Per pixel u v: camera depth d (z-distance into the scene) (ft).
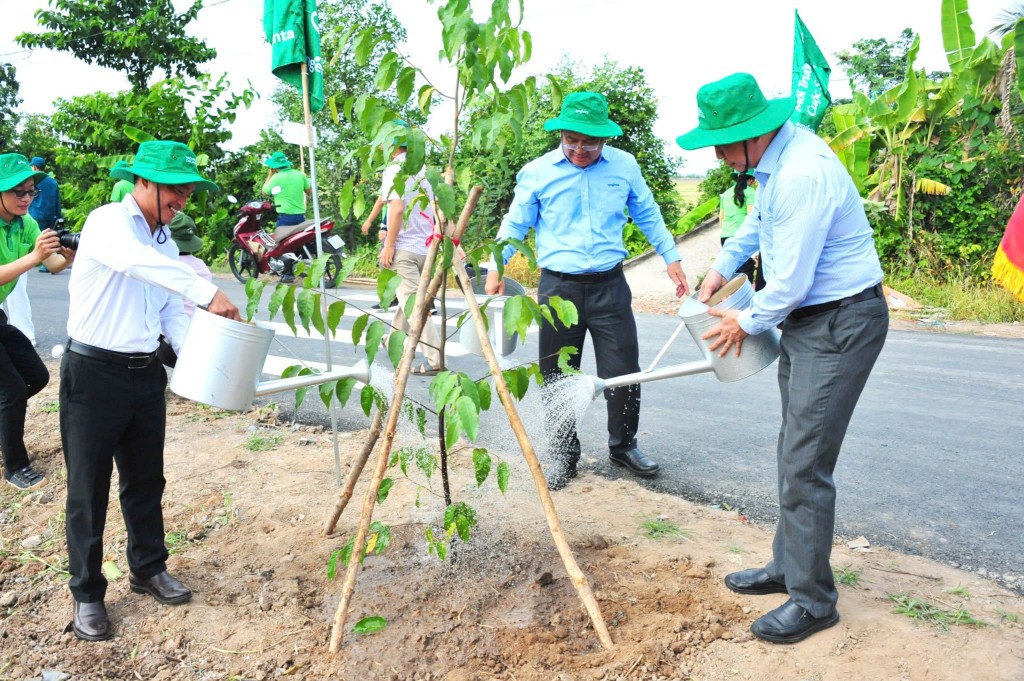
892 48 59.72
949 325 31.24
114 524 13.17
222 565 11.69
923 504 13.52
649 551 11.67
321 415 19.03
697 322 10.37
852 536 12.36
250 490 14.30
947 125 39.78
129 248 9.19
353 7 41.86
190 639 9.94
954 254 38.22
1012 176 36.78
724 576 10.91
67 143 40.78
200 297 9.43
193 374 9.64
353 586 9.54
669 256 14.80
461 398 8.61
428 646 9.58
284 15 12.79
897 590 10.52
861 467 15.29
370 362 9.49
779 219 8.91
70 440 9.68
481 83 8.67
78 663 9.56
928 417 18.42
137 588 10.91
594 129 13.12
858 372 9.04
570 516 13.00
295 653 9.59
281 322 30.94
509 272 41.83
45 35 63.41
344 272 9.25
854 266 9.02
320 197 50.16
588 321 14.26
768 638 9.40
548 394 14.47
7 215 13.96
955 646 9.19
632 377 10.83
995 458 15.64
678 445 16.76
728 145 9.32
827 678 8.73
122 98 37.19
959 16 37.22
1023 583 10.82
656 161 51.75
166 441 17.04
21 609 10.80
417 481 14.32
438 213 9.36
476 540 12.03
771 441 16.97
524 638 9.60
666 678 8.86
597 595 10.42
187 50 64.28
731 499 13.92
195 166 9.85
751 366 10.37
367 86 49.16
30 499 14.35
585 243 13.87
